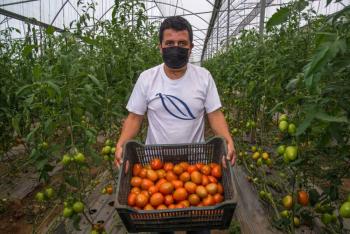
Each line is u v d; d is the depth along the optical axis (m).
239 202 3.76
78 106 2.70
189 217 1.73
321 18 3.71
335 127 1.85
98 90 3.79
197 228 1.81
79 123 2.75
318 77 1.55
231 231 3.20
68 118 2.61
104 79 4.03
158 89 2.35
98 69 4.06
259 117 4.53
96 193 4.07
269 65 3.40
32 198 4.25
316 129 1.92
